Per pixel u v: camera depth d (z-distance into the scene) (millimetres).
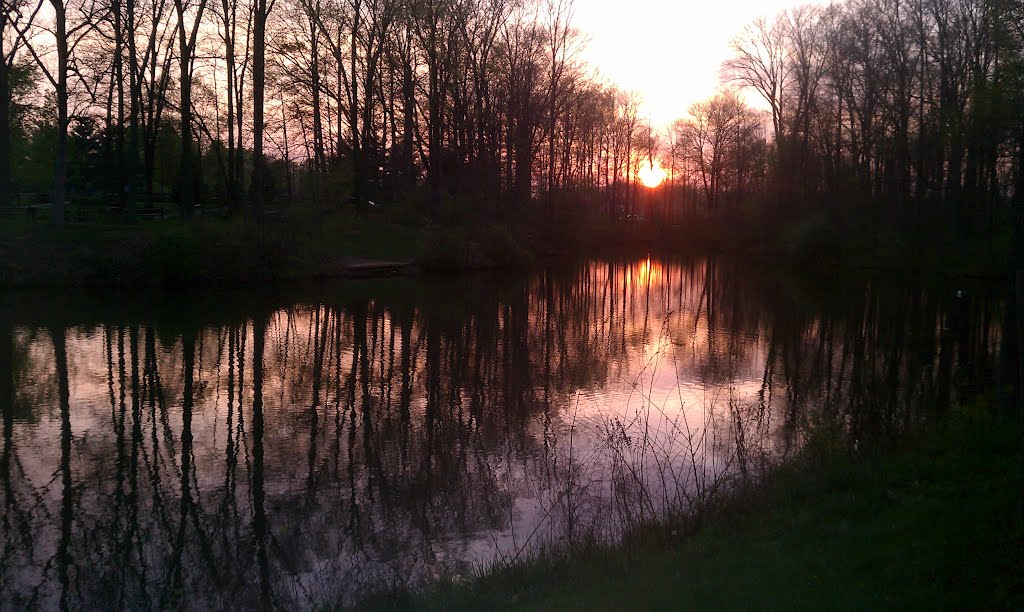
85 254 27344
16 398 13805
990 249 33125
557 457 10555
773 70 52844
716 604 4840
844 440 9227
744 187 72250
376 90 44781
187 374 15797
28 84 37844
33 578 7367
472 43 43281
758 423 11891
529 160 49500
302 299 27047
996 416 8766
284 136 46844
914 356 17562
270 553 7820
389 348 18969
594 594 5543
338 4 39375
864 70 44156
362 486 9641
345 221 39094
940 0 36688
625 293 31750
